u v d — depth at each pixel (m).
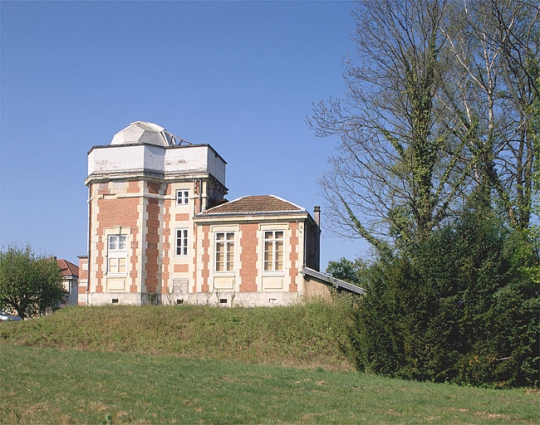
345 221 32.78
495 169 31.53
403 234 30.86
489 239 23.42
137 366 22.62
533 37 30.86
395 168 32.28
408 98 31.53
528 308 22.47
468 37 32.84
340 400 17.66
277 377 21.88
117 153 40.09
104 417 14.05
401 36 31.75
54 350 26.97
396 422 14.93
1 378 18.25
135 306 35.25
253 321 31.23
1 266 51.12
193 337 29.92
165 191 40.25
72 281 71.56
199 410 15.41
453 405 17.84
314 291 35.81
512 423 15.64
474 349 22.45
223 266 37.47
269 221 36.97
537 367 22.64
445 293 23.27
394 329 23.58
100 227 39.75
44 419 13.88
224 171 44.34
